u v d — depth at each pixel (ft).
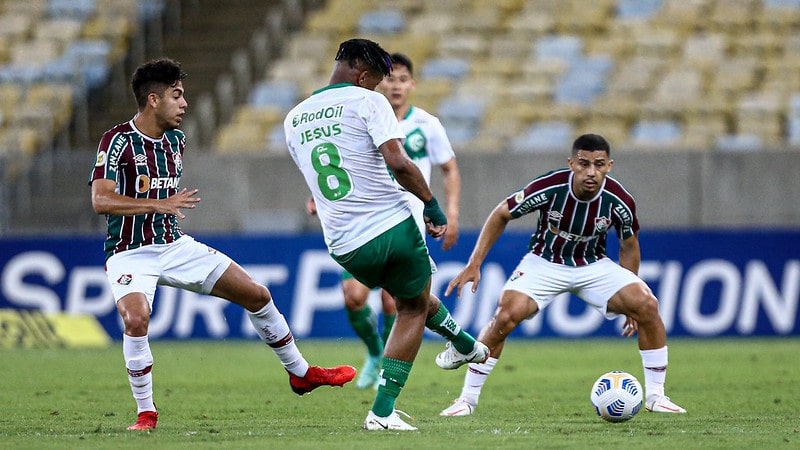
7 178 171.73
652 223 172.24
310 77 213.66
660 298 151.53
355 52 66.23
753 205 170.40
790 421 74.38
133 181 69.36
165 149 70.54
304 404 88.43
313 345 147.84
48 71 209.26
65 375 113.60
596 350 139.13
